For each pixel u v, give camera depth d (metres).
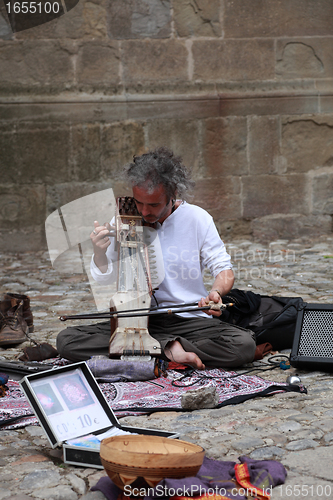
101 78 10.60
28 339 5.12
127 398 3.63
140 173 3.78
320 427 3.08
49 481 2.59
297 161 11.41
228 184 11.27
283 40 10.99
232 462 2.61
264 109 11.12
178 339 4.20
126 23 10.52
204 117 10.98
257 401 3.55
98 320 5.76
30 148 10.46
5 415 3.38
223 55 10.88
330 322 4.22
